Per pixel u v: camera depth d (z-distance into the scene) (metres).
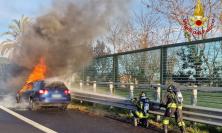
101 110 16.92
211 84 12.63
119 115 15.12
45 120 13.73
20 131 11.23
